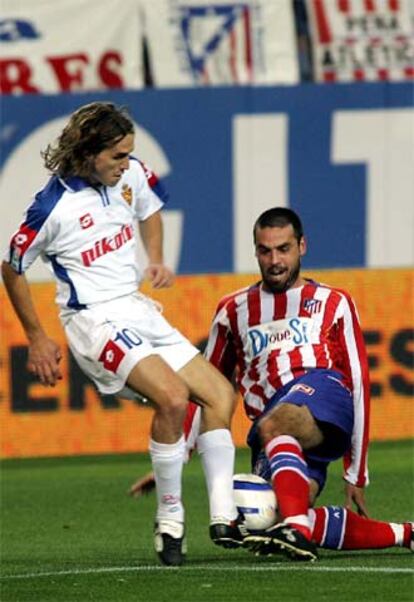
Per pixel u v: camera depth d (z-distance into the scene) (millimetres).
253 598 19750
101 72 48344
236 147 46500
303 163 46750
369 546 23469
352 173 46875
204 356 25266
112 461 44156
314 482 24000
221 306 25000
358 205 46969
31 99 45312
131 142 23219
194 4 48938
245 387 24812
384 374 46094
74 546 29250
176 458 22797
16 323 44375
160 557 23094
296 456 22500
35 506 35969
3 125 45188
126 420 45250
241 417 45625
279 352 24344
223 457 23156
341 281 45781
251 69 49062
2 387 44469
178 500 23062
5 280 23547
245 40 49094
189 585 20859
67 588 21094
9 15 47875
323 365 24219
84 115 23078
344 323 24469
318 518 23094
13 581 22062
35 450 44781
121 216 23766
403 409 46188
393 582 20844
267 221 24297
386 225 47031
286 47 49219
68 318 23625
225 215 46500
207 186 46406
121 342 22938
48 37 48125
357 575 21406
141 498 37062
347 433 23875
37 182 45469
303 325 24406
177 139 46219
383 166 46969
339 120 46781
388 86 46906
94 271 23469
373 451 44469
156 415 22719
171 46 48719
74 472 42125
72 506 35875
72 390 44906
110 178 23250
